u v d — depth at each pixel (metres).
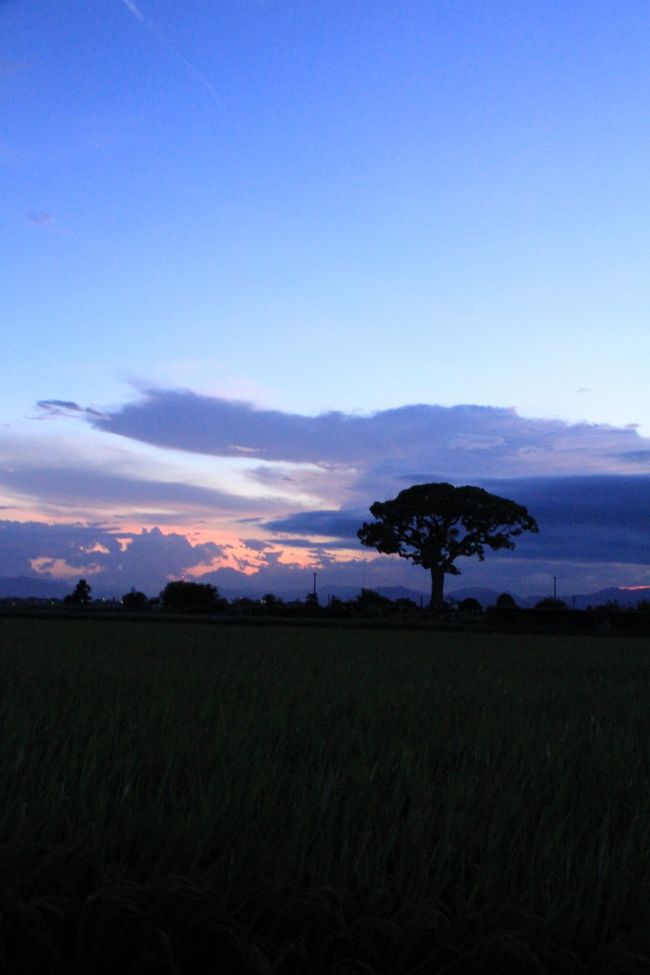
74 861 3.08
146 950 2.70
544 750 5.80
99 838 3.33
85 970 2.67
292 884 2.95
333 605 63.53
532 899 2.95
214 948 2.80
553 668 16.06
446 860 3.34
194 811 3.55
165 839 3.34
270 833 3.51
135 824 3.44
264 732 6.23
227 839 3.35
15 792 3.95
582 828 3.75
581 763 5.45
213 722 6.88
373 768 4.71
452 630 42.25
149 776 4.66
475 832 3.58
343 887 2.96
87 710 6.99
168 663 13.77
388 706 8.30
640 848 3.47
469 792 4.11
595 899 2.93
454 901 3.04
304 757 5.49
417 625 43.66
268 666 13.77
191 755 5.06
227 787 3.98
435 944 2.77
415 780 4.41
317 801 3.88
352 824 3.69
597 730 6.78
